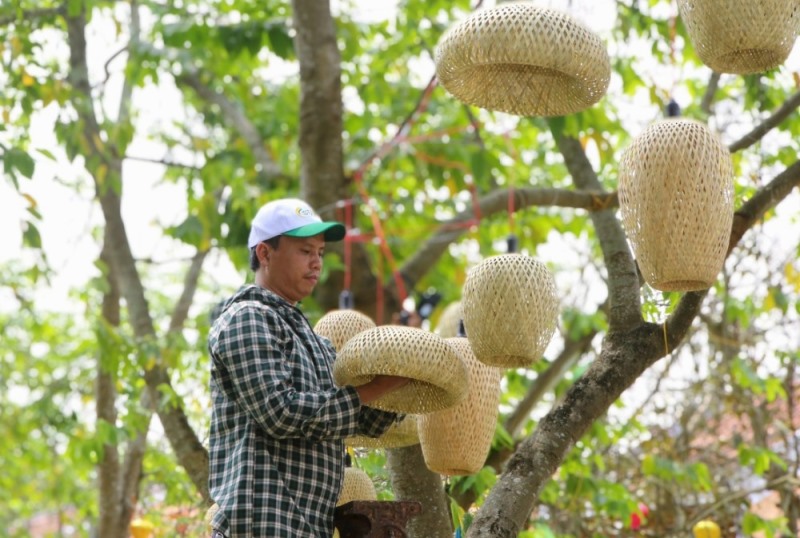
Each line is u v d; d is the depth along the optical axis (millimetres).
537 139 12992
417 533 4996
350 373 3949
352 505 4074
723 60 4422
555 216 12375
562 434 4715
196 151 12961
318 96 9125
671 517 9867
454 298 13016
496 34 4129
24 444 15664
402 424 4648
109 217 8883
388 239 12570
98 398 9391
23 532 17812
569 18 4215
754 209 5023
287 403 3777
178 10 10539
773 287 9391
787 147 8594
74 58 9742
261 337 3887
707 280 4148
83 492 13828
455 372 3986
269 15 10805
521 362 4316
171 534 7672
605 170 9406
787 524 9484
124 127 9625
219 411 3984
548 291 4277
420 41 11672
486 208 9422
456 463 4535
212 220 10414
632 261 5176
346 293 5785
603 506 8305
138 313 8703
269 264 4281
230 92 12734
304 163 9258
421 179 12914
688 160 4090
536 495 4613
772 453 8734
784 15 4219
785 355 9492
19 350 15680
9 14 9508
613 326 5004
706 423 10352
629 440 9984
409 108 12539
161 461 9461
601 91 4387
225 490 3852
